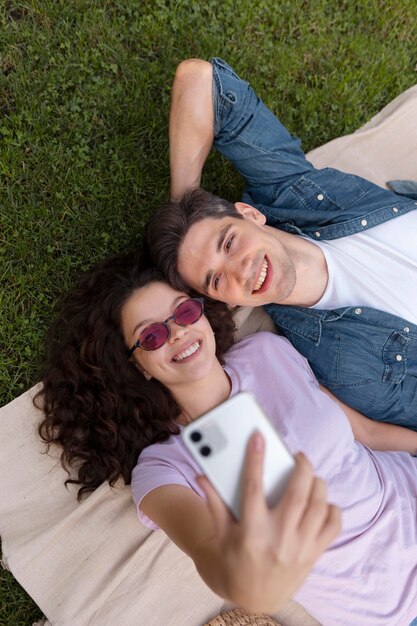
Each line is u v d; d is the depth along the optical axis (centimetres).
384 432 238
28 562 231
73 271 264
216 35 282
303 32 291
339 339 234
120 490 237
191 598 232
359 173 278
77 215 266
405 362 232
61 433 233
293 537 89
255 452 90
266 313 259
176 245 212
